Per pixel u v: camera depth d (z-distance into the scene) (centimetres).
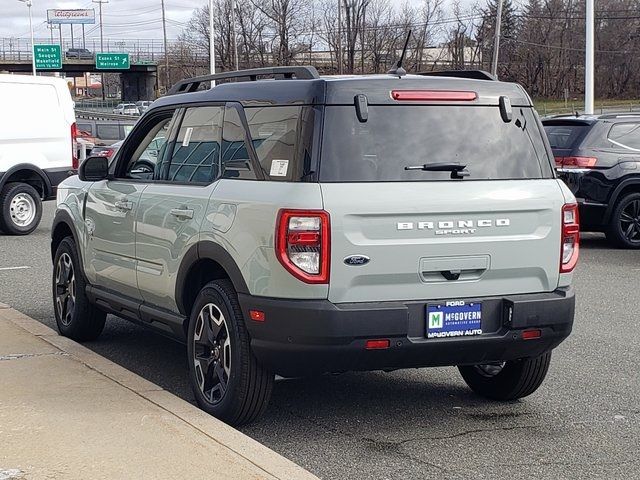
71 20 11806
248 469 454
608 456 521
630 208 1406
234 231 532
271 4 7606
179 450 477
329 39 7456
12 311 841
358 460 509
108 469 449
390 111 527
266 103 548
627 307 964
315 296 498
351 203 500
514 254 538
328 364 508
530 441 545
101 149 2511
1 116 1508
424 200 513
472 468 499
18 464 453
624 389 659
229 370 542
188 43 8931
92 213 718
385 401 624
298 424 571
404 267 511
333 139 511
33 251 1352
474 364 553
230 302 538
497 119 555
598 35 8694
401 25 7244
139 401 558
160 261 614
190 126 622
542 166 561
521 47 8731
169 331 622
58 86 1574
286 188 508
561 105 7788
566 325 550
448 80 548
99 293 718
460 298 528
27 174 1562
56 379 604
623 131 1409
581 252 1385
